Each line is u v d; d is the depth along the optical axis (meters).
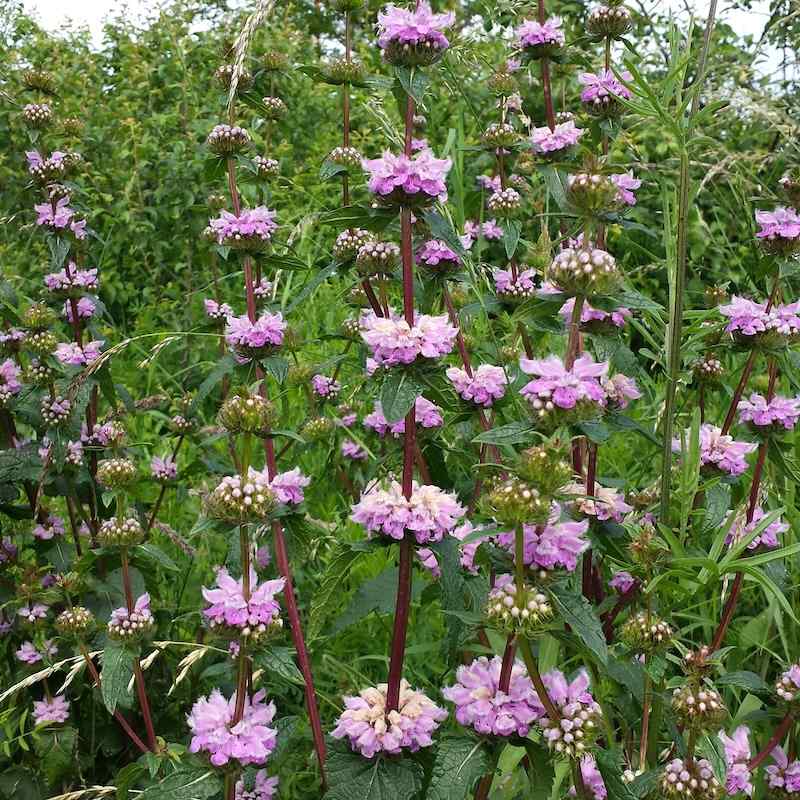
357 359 0.96
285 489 0.62
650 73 1.16
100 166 1.89
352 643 0.90
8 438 0.86
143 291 1.77
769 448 0.67
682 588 0.62
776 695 0.58
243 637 0.53
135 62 2.14
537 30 0.80
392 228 0.67
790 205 0.64
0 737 0.76
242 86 0.81
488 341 0.89
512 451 0.68
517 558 0.49
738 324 0.65
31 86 0.87
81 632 0.67
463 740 0.52
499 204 0.82
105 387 0.83
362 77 0.77
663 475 0.66
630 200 0.76
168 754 0.62
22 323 0.84
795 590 0.84
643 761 0.58
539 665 0.66
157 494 1.11
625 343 0.76
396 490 0.56
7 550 0.83
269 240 0.73
